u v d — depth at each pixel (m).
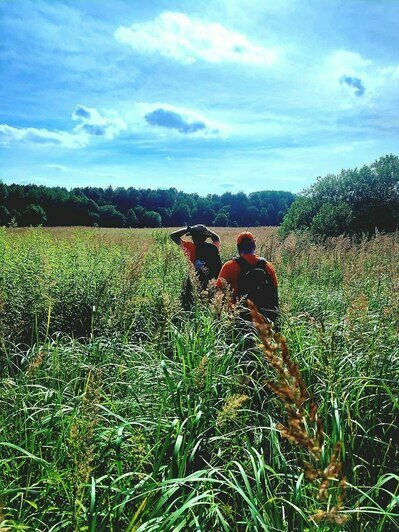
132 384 4.17
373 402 4.00
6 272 8.69
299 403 1.06
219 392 4.13
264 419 3.90
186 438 3.41
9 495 2.92
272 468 3.36
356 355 4.43
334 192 31.00
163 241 19.00
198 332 4.98
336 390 3.90
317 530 2.49
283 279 10.06
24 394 3.83
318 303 7.49
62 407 3.71
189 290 7.21
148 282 9.05
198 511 2.93
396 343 4.64
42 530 2.77
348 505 3.05
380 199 29.69
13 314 6.13
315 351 4.76
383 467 3.43
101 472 3.11
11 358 4.99
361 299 4.33
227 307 5.22
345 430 3.55
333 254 13.45
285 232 30.09
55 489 2.98
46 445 3.35
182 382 3.91
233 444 3.60
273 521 2.85
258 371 4.57
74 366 4.74
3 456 3.36
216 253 7.78
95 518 2.43
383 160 30.61
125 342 5.12
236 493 3.20
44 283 6.64
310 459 3.06
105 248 14.98
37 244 13.98
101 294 6.32
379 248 13.36
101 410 3.82
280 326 5.51
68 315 7.23
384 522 2.89
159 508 2.71
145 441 3.35
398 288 5.27
